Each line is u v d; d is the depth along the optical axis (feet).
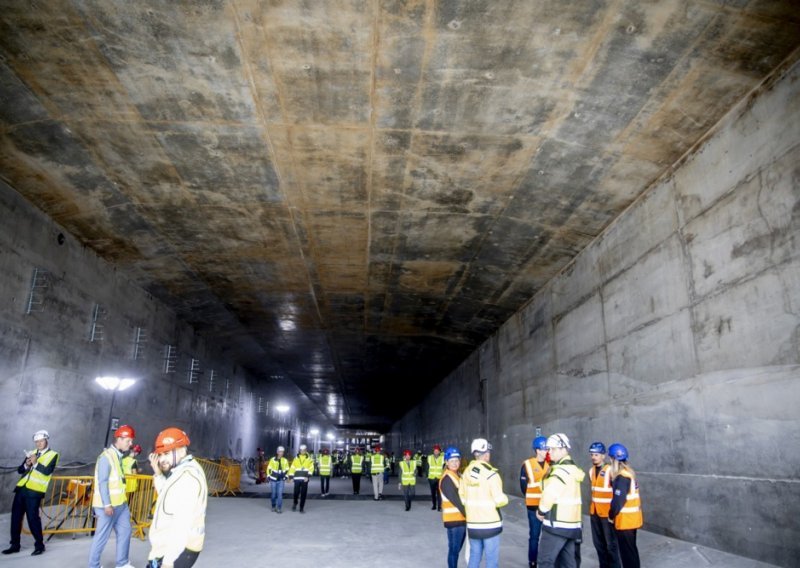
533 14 22.36
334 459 139.13
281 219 42.73
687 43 23.61
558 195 37.55
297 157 33.83
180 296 62.54
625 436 37.24
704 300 29.45
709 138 29.60
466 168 34.78
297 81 26.76
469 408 90.12
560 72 25.75
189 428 75.46
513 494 63.31
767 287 25.00
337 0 21.89
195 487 12.90
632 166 33.42
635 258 37.09
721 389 27.66
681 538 29.96
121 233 45.01
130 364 56.49
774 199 24.88
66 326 44.24
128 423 56.03
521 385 62.23
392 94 27.61
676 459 31.12
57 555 28.96
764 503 24.30
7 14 22.85
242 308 67.82
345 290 60.29
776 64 24.64
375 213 41.55
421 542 35.68
